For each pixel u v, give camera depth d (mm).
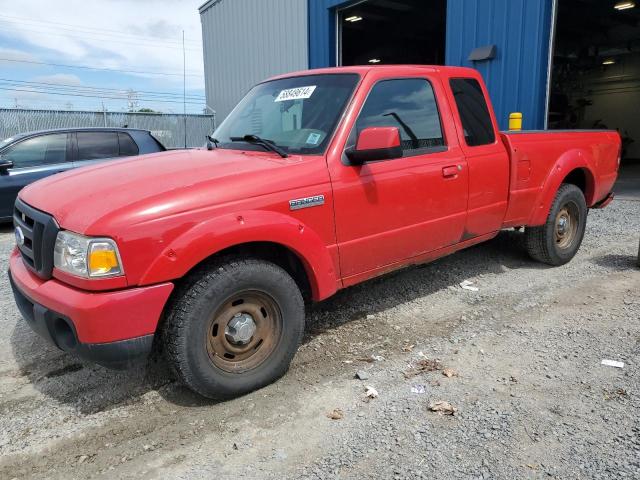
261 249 3305
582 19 17344
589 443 2605
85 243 2629
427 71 4215
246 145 3801
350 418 2887
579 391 3088
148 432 2812
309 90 3910
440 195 4109
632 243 6496
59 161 8867
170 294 2863
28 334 4152
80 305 2613
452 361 3512
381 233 3736
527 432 2707
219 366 3008
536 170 5020
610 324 4020
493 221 4715
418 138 4020
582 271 5379
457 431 2732
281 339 3225
